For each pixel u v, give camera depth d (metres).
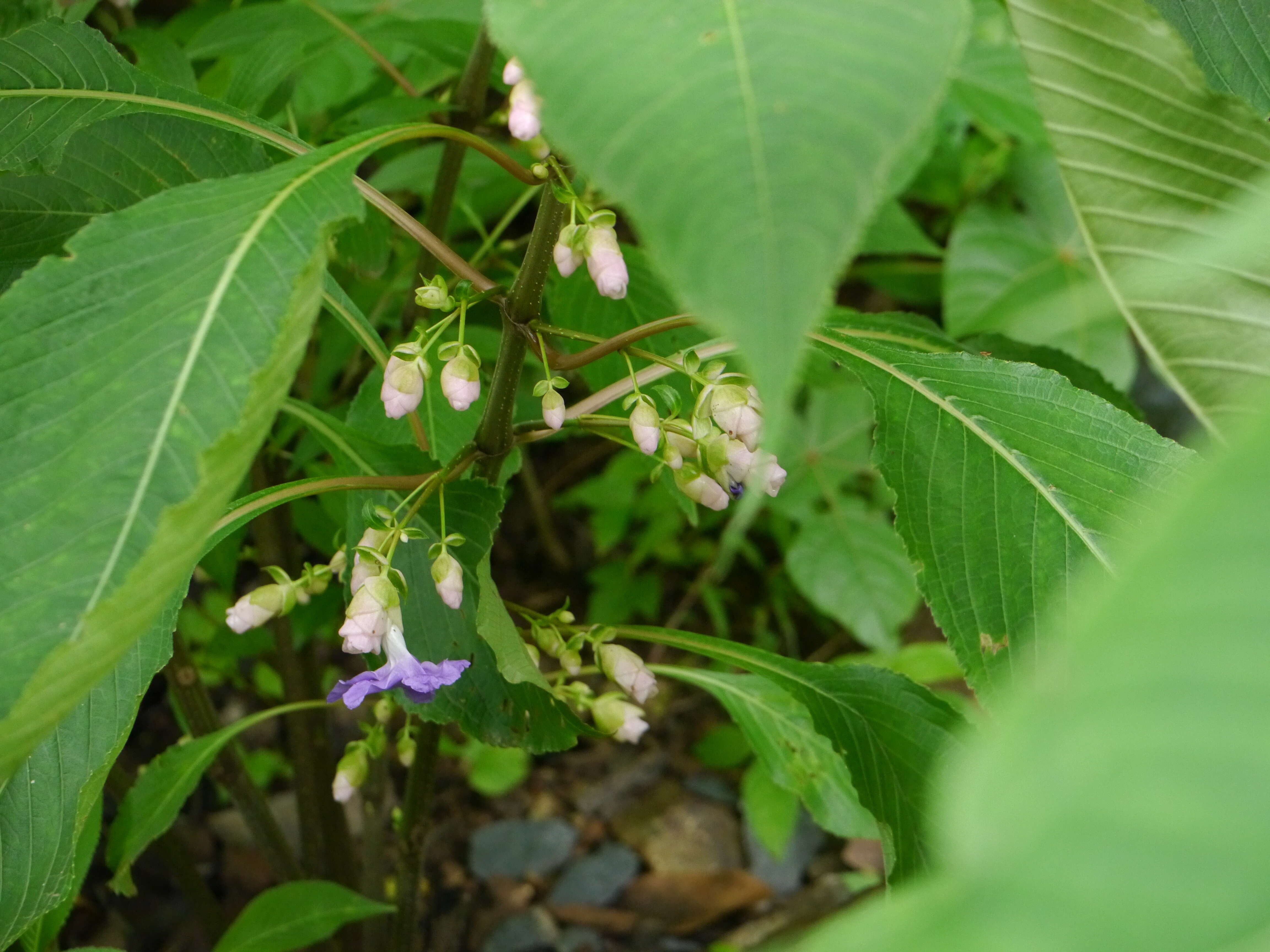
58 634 0.18
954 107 0.77
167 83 0.32
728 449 0.27
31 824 0.26
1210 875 0.06
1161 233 0.27
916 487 0.28
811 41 0.15
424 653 0.32
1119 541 0.26
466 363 0.27
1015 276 0.77
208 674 0.67
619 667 0.33
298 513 0.52
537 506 0.86
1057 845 0.06
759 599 0.87
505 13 0.16
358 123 0.43
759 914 0.66
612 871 0.68
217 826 0.67
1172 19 0.27
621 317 0.40
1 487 0.19
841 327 0.37
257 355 0.19
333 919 0.42
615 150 0.14
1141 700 0.07
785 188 0.13
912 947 0.06
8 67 0.29
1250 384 0.27
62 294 0.20
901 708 0.32
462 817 0.71
